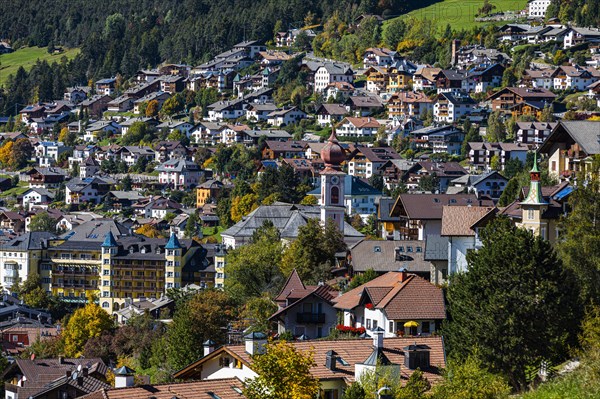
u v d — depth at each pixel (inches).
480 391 5497.1
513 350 6456.7
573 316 6579.7
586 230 7377.0
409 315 7623.0
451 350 6594.5
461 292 6766.7
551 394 5280.5
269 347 5541.3
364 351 6102.4
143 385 5684.1
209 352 6628.9
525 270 6535.4
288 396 5388.8
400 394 5423.2
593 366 5344.5
